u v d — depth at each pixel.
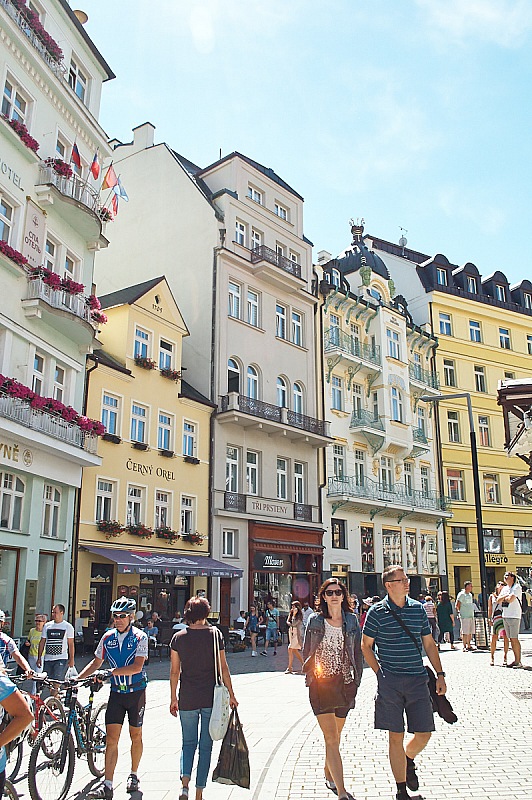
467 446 46.31
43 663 10.80
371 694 13.88
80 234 23.23
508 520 46.38
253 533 31.48
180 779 6.78
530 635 29.36
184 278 34.22
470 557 44.31
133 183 37.59
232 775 6.14
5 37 19.47
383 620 6.45
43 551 20.59
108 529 24.84
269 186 37.44
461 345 48.00
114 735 6.86
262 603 31.39
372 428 39.25
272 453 33.84
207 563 28.00
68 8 22.64
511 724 9.63
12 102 20.14
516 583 16.72
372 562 38.44
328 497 36.31
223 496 30.70
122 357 27.16
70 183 21.86
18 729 3.77
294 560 33.66
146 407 27.86
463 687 13.37
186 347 33.19
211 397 31.67
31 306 19.59
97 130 24.31
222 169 36.22
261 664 20.98
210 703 6.45
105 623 24.62
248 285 34.53
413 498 41.31
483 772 7.09
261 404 32.88
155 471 27.70
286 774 7.32
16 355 19.44
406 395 42.16
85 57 24.39
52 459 20.72
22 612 18.98
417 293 48.41
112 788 6.74
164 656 22.52
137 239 36.59
